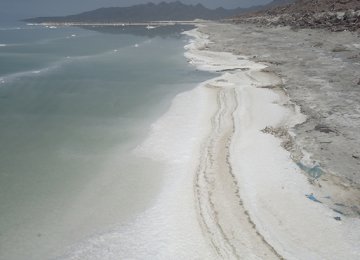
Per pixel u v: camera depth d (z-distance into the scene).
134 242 13.87
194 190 16.72
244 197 15.90
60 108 28.27
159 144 21.45
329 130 21.92
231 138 21.53
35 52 57.81
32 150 20.86
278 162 18.61
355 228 14.03
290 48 49.66
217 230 14.20
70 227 14.67
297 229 14.02
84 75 39.72
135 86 34.81
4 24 157.50
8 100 30.09
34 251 13.45
